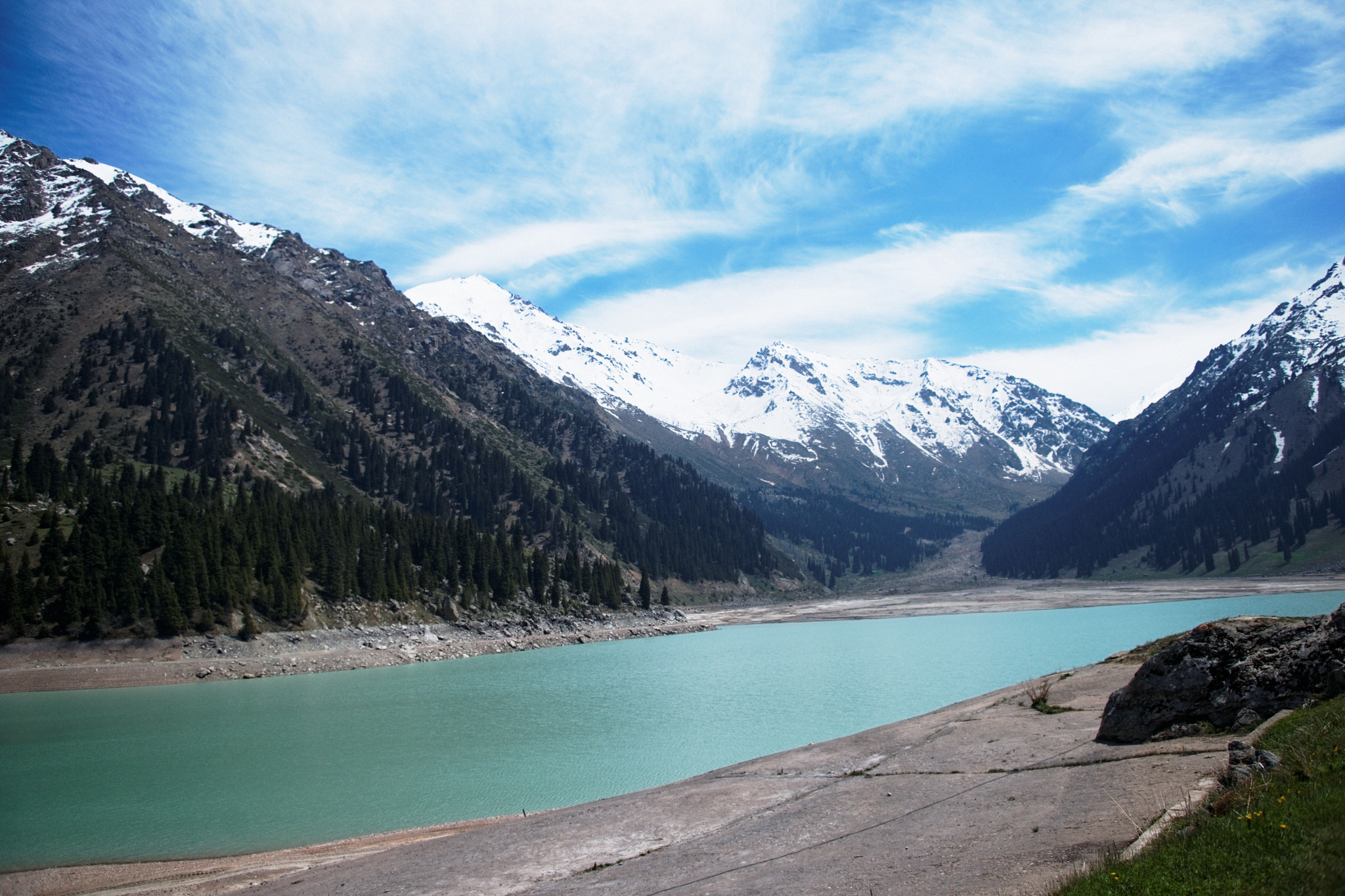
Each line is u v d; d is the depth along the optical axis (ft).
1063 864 73.77
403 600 462.19
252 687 310.86
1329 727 75.72
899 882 79.82
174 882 120.78
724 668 348.18
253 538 410.31
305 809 154.61
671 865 97.96
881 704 244.42
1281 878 52.19
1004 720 149.38
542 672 349.00
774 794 126.21
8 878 125.59
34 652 322.34
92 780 175.94
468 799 158.20
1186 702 111.65
